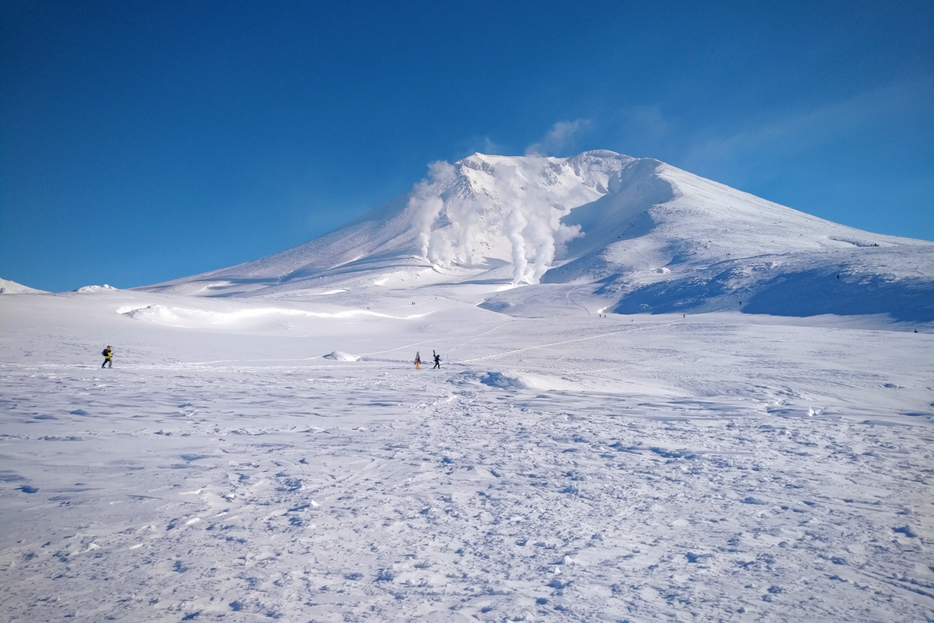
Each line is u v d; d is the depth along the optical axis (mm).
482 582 4117
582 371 29359
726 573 4422
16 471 6867
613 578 4258
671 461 9219
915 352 34094
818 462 9266
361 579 4098
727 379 26109
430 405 16484
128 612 3391
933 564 4695
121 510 5520
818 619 3607
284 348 40781
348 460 8523
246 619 3359
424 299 95562
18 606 3408
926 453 10188
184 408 13594
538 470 8289
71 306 47031
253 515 5582
